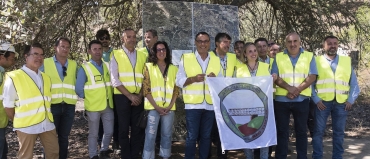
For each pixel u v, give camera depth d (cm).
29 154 438
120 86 509
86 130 846
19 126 427
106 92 529
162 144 515
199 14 641
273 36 877
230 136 479
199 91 491
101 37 591
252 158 518
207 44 495
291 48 502
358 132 793
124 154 526
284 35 839
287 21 820
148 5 620
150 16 620
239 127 483
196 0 840
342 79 515
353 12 770
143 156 513
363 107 1076
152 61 508
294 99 497
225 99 482
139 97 520
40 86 445
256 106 488
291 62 504
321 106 518
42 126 439
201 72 494
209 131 499
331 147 655
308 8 766
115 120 589
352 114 988
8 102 425
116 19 848
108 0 835
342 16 776
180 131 610
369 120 914
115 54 522
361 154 609
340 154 529
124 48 532
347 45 755
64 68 502
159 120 530
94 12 617
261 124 488
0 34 411
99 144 626
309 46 774
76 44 699
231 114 483
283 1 785
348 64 521
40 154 637
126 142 524
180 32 630
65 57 507
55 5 568
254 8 926
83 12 659
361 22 788
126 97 517
